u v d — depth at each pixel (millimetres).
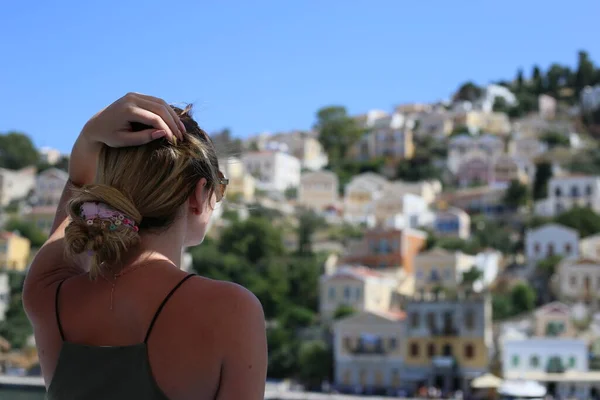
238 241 128875
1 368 90312
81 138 3785
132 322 3398
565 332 91750
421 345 84625
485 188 173750
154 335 3320
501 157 183375
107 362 3348
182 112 3898
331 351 89438
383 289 110062
